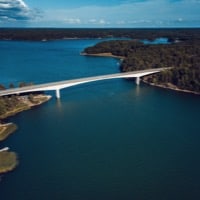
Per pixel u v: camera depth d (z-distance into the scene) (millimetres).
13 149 115188
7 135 128625
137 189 91125
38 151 113625
